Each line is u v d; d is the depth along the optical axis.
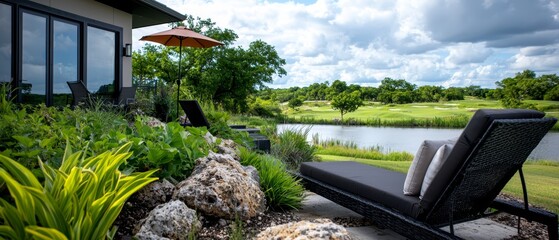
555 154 10.58
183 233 2.60
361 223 3.58
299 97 41.56
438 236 2.50
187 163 3.64
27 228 1.53
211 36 32.25
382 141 18.83
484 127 2.40
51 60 8.33
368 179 3.46
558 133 15.09
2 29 7.27
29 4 7.68
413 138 21.64
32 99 7.88
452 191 2.56
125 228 2.82
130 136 3.80
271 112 36.53
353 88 40.38
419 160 2.90
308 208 4.09
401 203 2.89
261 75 34.09
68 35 8.84
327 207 4.15
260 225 3.14
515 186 5.77
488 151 2.52
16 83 7.48
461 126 28.16
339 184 3.64
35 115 3.70
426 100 34.38
